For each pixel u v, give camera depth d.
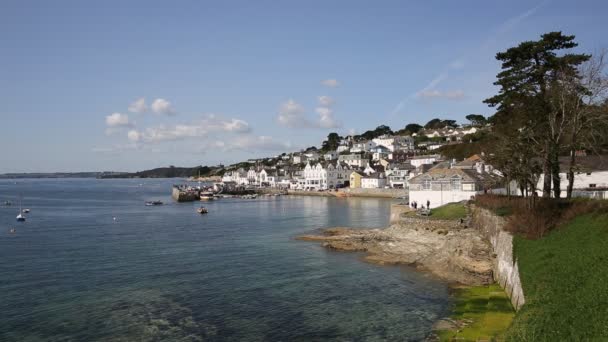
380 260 56.34
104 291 43.22
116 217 111.94
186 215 116.88
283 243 70.25
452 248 51.84
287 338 32.22
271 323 35.09
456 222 60.69
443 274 48.41
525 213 42.72
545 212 40.94
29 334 32.84
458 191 79.31
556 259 30.89
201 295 42.12
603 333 20.31
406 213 71.25
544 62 48.66
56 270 51.69
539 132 50.28
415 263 54.41
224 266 53.97
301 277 48.75
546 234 36.91
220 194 198.62
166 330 33.62
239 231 84.44
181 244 69.62
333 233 79.12
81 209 137.12
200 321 35.47
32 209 136.75
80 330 33.56
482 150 92.88
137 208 141.25
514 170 53.06
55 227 91.19
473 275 45.69
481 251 48.03
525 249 36.38
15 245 68.75
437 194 81.50
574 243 31.73
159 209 137.25
